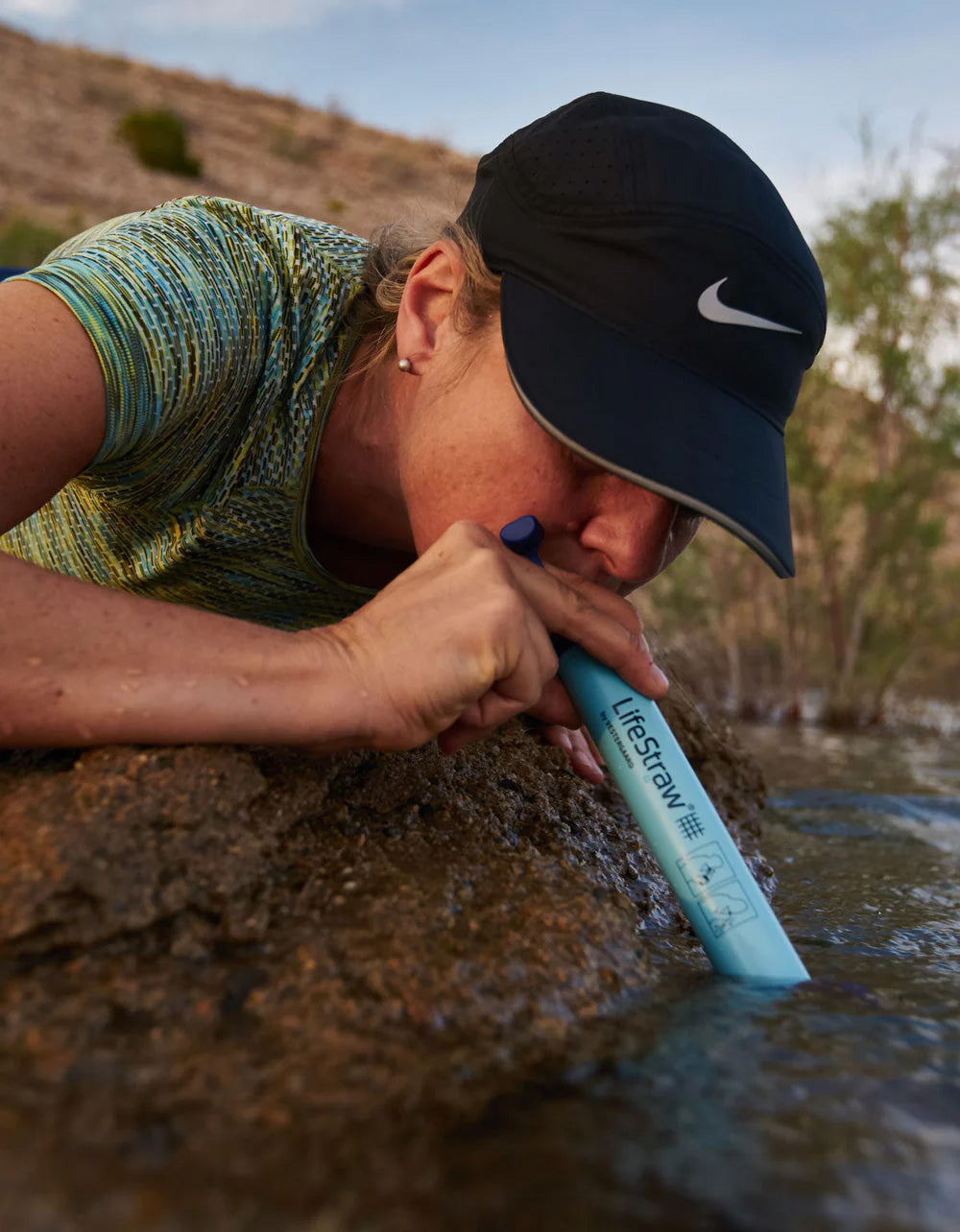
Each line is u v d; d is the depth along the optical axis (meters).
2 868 0.89
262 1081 0.75
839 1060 0.85
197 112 24.97
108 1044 0.78
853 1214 0.63
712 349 1.06
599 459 1.01
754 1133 0.72
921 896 1.52
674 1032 0.89
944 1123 0.75
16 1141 0.66
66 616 0.98
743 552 5.59
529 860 1.13
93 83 24.28
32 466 1.06
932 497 5.65
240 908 0.93
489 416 1.11
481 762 1.36
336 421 1.36
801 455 5.09
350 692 1.00
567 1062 0.83
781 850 1.88
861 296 5.13
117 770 0.96
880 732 4.87
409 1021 0.85
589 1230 0.61
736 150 1.15
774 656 5.80
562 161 1.12
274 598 1.51
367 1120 0.71
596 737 1.15
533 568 1.10
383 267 1.39
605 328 1.06
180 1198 0.62
